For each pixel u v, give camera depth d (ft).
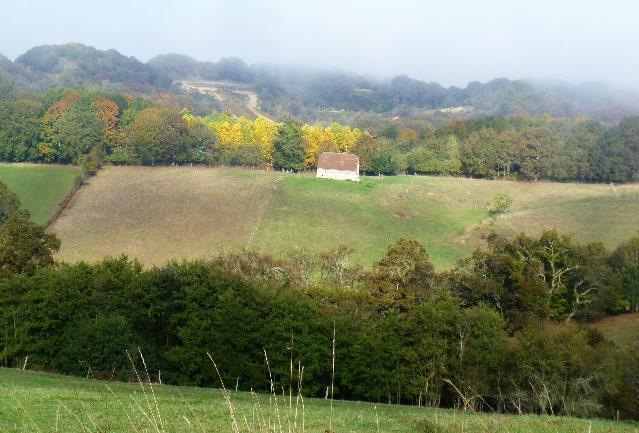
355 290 205.26
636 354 136.87
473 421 62.18
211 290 159.84
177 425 52.34
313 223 333.21
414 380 146.82
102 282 157.69
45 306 149.38
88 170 392.88
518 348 134.51
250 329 152.35
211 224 328.49
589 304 212.64
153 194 368.07
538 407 122.83
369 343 151.53
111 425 49.88
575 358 127.24
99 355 133.18
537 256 217.36
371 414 74.13
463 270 224.94
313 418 63.98
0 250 179.11
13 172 382.83
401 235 322.96
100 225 322.96
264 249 298.76
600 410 126.52
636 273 217.56
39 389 72.59
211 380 148.36
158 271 165.37
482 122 593.83
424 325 152.46
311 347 150.92
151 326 159.33
